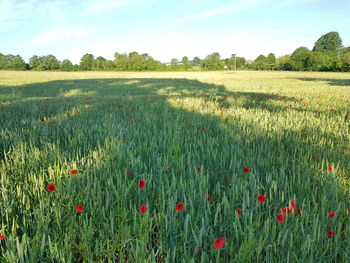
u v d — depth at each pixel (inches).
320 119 240.4
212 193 88.4
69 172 101.3
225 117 241.8
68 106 322.7
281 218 61.6
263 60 4475.9
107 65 3740.2
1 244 64.0
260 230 66.5
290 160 124.5
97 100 391.2
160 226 69.4
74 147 140.3
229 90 685.9
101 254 59.8
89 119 225.3
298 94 516.4
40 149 136.6
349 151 134.3
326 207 75.3
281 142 157.6
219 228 68.6
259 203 74.6
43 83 996.6
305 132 184.1
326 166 113.9
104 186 93.7
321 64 3169.3
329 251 61.6
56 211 69.9
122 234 62.3
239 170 103.5
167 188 85.8
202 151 125.9
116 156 119.8
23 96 502.0
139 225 65.1
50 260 56.8
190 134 171.8
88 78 1487.5
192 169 103.1
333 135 174.9
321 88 717.9
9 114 254.2
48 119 221.9
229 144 148.0
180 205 65.2
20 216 76.6
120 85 884.6
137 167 107.3
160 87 791.7
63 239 64.7
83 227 67.4
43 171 101.9
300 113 266.2
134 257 57.0
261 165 112.7
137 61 3836.1
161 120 224.8
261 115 253.0
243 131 178.4
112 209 77.4
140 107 302.8
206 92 601.0
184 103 353.4
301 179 98.2
